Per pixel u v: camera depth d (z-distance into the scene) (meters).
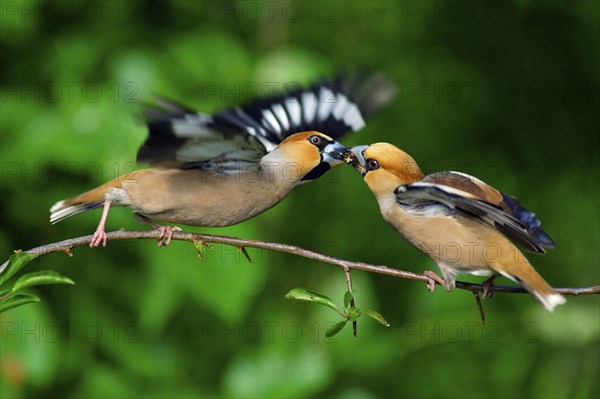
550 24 14.77
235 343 14.07
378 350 13.71
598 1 14.48
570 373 14.62
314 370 12.83
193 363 13.85
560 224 14.95
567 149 15.05
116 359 13.04
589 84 14.88
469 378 15.16
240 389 12.63
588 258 14.90
